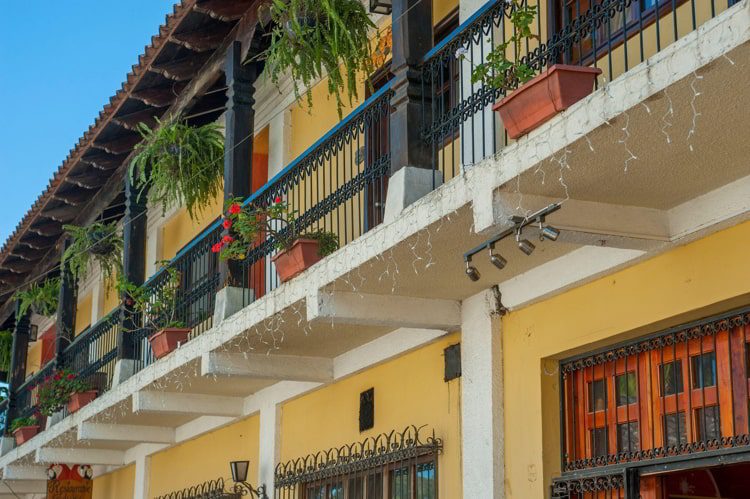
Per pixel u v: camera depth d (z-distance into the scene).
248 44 10.88
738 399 6.24
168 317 12.03
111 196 14.72
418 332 8.93
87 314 19.56
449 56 7.56
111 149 13.60
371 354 9.65
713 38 4.69
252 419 12.11
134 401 11.72
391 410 9.38
